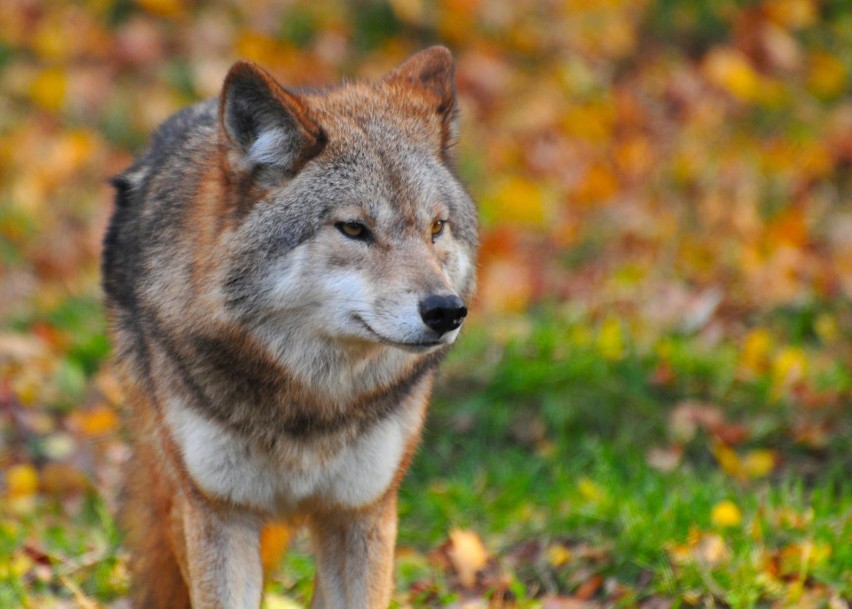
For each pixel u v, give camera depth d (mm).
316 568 8180
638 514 9914
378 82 8328
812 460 11391
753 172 17172
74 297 14766
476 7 20609
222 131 7363
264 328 7410
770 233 15742
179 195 7871
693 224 16156
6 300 14789
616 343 13078
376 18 20391
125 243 8492
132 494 8680
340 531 8031
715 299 13945
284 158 7422
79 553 9984
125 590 9609
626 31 20484
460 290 7992
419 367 7938
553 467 11586
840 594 8758
